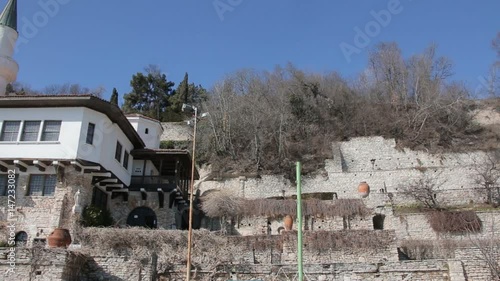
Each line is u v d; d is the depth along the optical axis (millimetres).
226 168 41406
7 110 26719
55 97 26047
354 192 37875
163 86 63844
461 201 33281
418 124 45656
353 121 47969
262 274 17984
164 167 33938
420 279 17297
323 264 17875
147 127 38875
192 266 18250
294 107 47875
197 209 33062
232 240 23547
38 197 25641
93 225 25578
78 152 25328
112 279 17750
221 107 47438
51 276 16484
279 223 30062
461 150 41281
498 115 48750
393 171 38438
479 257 17656
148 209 30359
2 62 33625
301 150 43031
